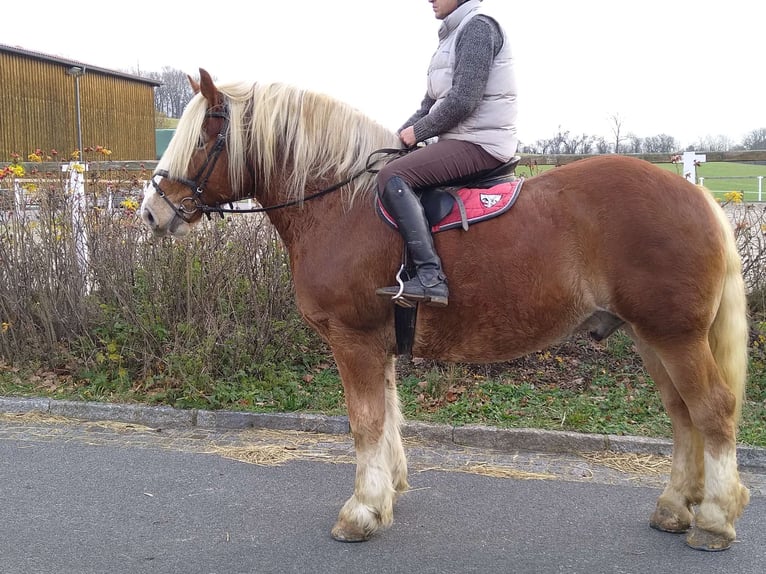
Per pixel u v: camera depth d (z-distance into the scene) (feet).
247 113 10.83
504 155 10.39
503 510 11.70
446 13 10.59
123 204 18.93
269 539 10.58
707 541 10.18
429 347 10.47
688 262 9.50
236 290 18.25
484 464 13.78
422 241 9.66
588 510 11.69
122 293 18.51
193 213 10.80
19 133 83.82
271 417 15.76
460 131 10.32
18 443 14.69
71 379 18.06
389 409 11.55
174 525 10.98
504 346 10.29
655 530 10.94
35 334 18.65
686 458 10.78
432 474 13.28
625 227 9.61
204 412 16.01
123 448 14.49
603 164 10.07
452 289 9.96
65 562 9.75
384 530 10.93
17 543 10.29
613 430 14.85
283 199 10.77
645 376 17.69
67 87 90.17
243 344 17.62
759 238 18.90
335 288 10.25
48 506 11.60
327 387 17.53
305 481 12.86
